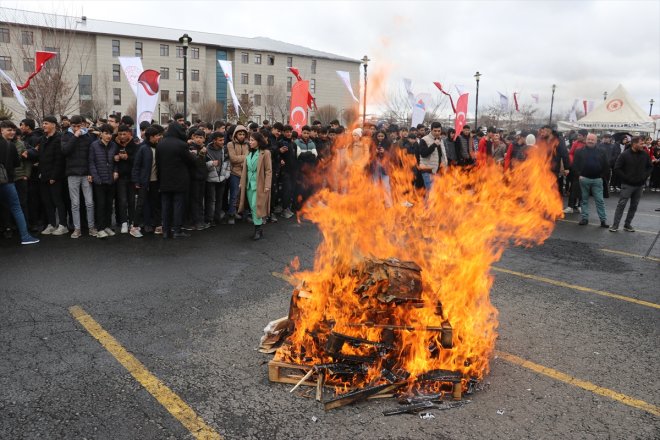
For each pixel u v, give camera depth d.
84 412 3.20
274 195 10.25
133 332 4.46
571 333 4.60
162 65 62.97
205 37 68.19
